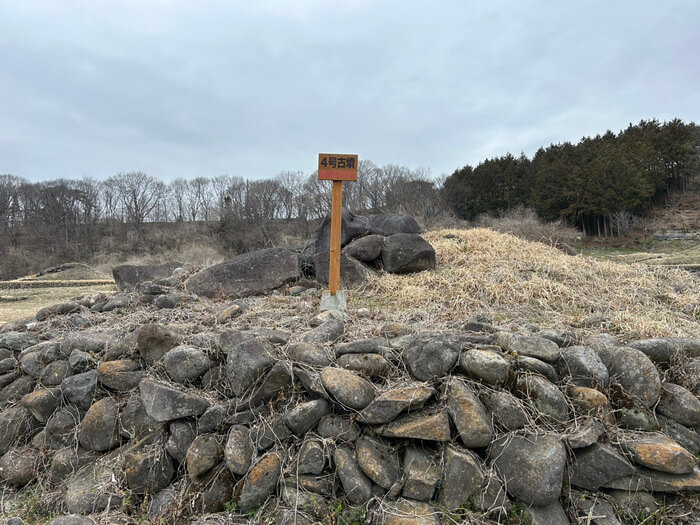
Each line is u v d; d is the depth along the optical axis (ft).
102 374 10.73
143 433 9.97
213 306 15.84
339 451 8.59
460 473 7.88
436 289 16.16
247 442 8.96
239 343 10.09
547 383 8.65
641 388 8.92
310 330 11.45
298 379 9.53
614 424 8.73
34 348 13.15
